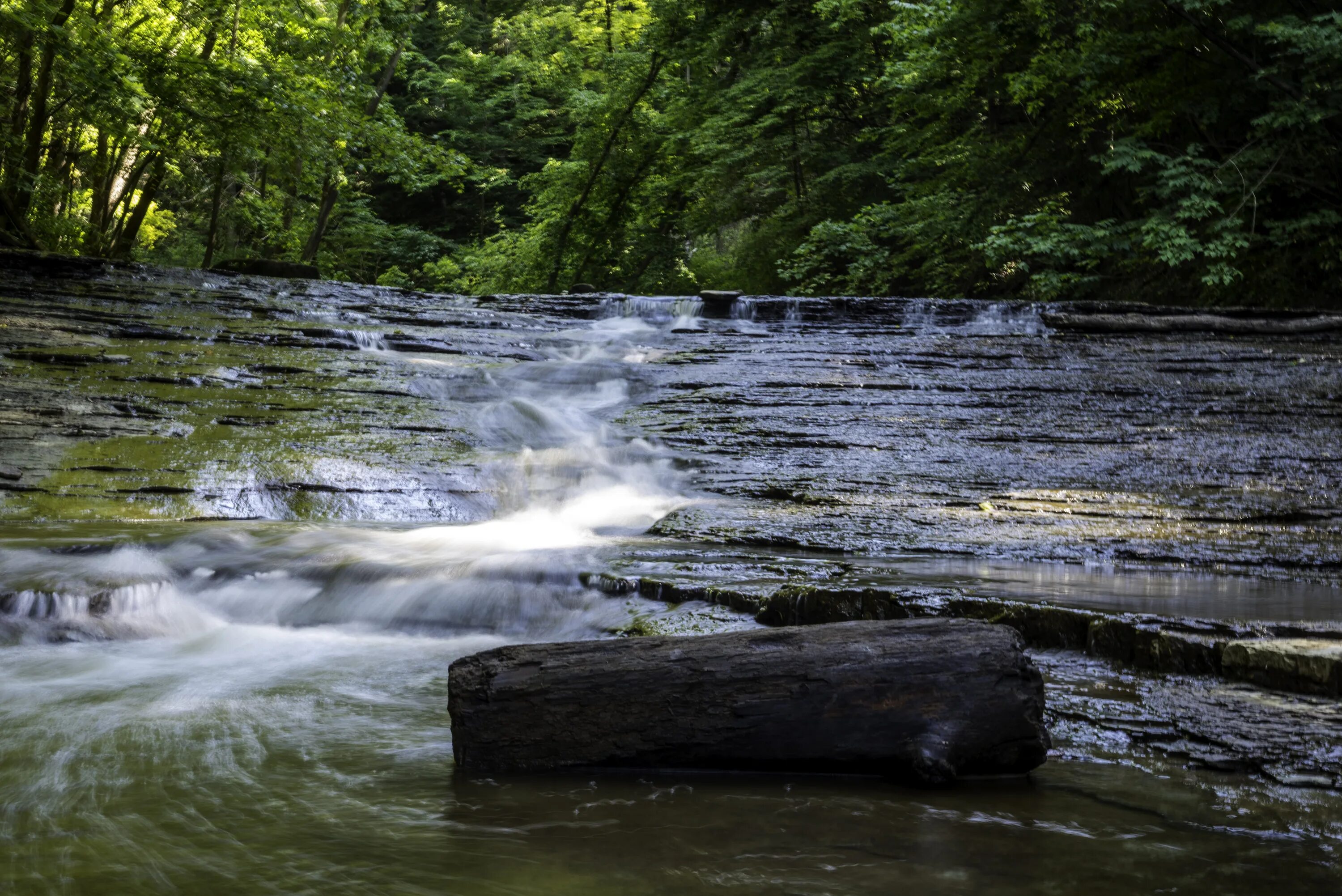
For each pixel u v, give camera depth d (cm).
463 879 242
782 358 1370
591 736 323
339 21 2594
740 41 2956
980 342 1460
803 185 2903
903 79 2128
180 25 2088
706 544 712
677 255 3481
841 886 237
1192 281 1950
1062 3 1972
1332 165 1744
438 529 768
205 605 584
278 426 1009
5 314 1268
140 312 1379
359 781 317
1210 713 348
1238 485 845
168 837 270
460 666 335
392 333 1376
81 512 788
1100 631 422
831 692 316
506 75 4012
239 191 3003
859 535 711
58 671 469
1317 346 1409
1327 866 247
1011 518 759
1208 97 1789
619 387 1252
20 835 272
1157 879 240
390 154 2188
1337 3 1688
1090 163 2178
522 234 3666
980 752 310
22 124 1928
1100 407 1141
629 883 239
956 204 2178
